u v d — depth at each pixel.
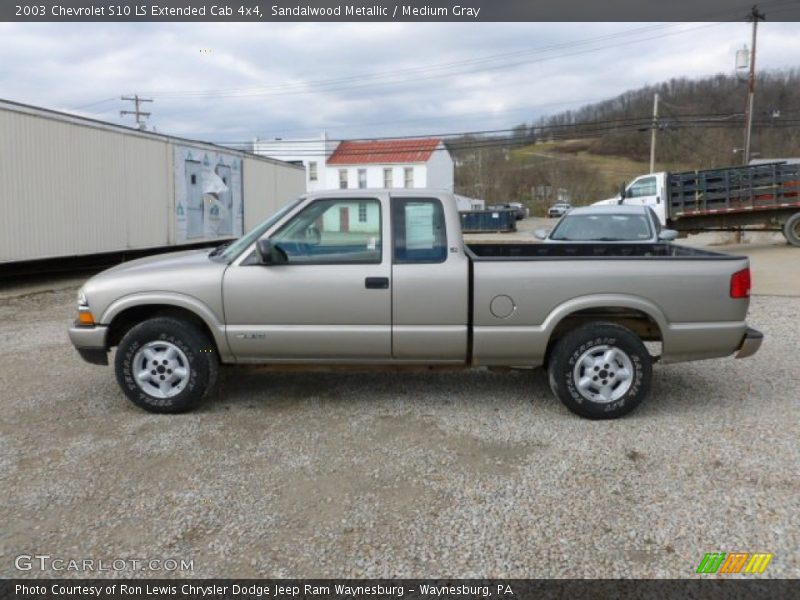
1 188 10.67
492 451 3.86
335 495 3.30
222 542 2.87
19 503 3.22
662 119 36.06
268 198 21.88
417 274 4.31
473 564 2.69
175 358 4.49
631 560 2.70
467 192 73.62
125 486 3.40
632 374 4.33
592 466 3.62
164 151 15.44
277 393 5.05
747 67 28.97
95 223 13.02
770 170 17.27
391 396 4.96
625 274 4.28
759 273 12.90
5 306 9.79
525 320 4.32
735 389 5.12
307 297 4.34
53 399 4.91
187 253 5.16
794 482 3.39
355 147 48.03
